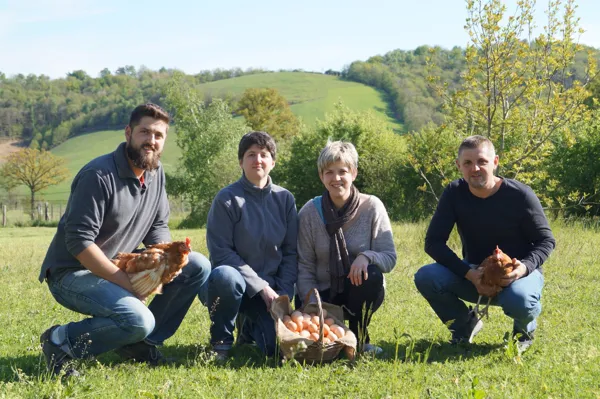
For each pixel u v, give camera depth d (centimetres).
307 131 3938
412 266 1062
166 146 7988
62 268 488
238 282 520
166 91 4888
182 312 541
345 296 564
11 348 571
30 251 1614
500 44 1484
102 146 9281
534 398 416
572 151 2119
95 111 10181
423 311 717
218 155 4325
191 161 4478
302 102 9325
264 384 450
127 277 476
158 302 529
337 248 553
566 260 1085
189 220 3691
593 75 1530
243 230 548
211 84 11381
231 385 447
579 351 523
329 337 508
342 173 547
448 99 1609
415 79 9925
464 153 554
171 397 421
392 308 731
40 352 549
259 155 550
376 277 539
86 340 474
